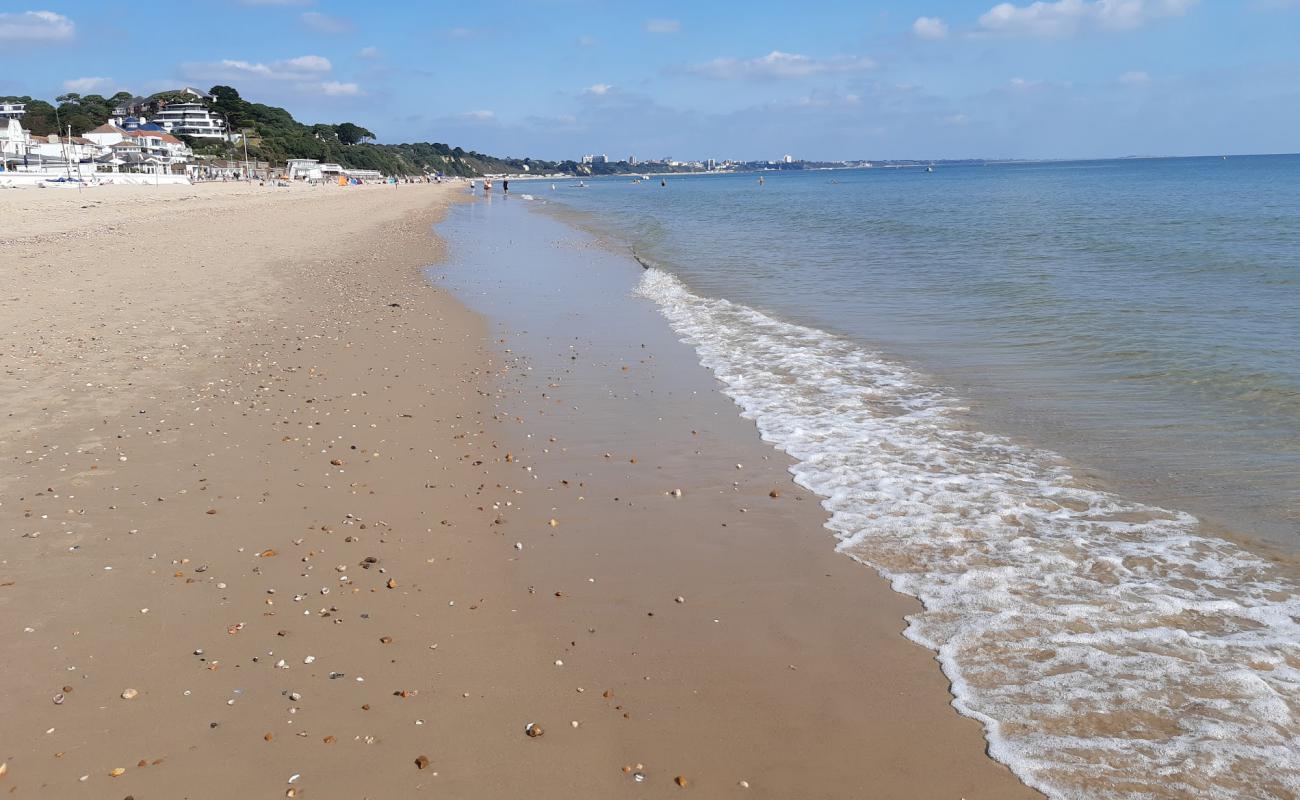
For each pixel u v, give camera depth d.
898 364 11.18
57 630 4.66
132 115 154.12
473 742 3.86
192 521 6.16
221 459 7.46
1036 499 6.68
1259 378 9.79
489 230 37.12
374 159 182.88
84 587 5.15
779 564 5.72
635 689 4.30
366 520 6.33
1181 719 4.04
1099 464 7.41
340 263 22.27
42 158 95.69
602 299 17.05
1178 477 7.05
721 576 5.55
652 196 93.75
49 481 6.82
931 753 3.85
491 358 11.74
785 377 10.67
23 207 39.81
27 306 13.98
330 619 4.90
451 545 5.96
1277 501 6.51
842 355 11.77
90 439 7.86
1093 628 4.83
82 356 10.84
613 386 10.34
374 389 9.98
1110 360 10.94
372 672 4.39
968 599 5.20
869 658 4.60
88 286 16.31
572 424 8.82
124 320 13.18
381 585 5.34
